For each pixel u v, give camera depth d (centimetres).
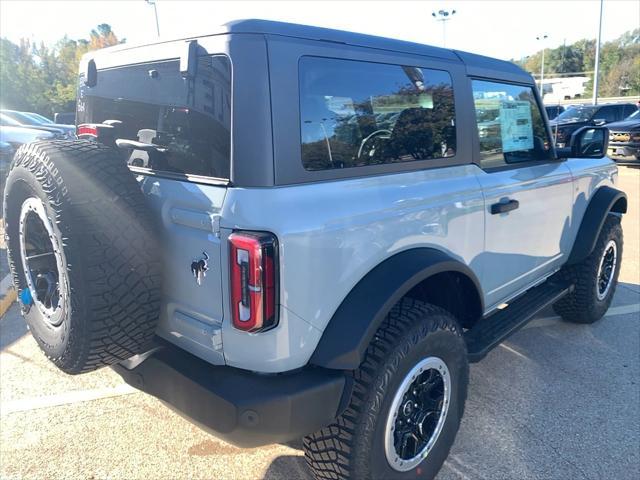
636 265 647
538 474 282
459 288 293
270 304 197
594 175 430
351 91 232
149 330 222
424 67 271
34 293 248
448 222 271
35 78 4688
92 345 210
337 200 217
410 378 238
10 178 239
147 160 247
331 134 223
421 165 266
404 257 240
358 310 217
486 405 344
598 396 355
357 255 222
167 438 314
